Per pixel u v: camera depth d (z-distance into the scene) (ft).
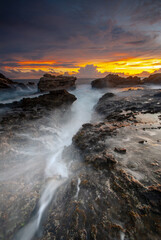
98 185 10.47
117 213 8.02
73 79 125.08
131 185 9.75
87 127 25.05
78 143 19.49
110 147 15.84
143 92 72.64
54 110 40.83
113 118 30.17
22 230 9.29
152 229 6.82
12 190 12.48
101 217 8.00
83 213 8.46
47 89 100.42
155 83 145.07
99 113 43.09
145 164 11.85
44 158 19.10
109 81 144.15
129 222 7.38
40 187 12.65
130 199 8.70
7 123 27.32
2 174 14.88
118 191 9.51
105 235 7.03
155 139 16.72
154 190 8.91
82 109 60.29
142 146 15.17
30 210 10.57
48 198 11.27
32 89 132.16
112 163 12.44
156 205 7.96
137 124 23.12
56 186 12.34
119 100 55.11
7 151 18.85
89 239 7.02
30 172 15.19
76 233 7.48
